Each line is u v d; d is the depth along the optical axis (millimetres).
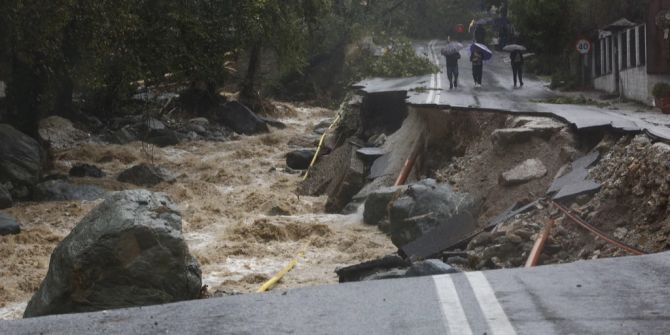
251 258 17375
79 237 11766
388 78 40625
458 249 14766
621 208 12922
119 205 12008
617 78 33938
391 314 7199
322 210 23859
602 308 7027
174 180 28219
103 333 7023
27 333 7141
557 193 14609
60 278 11633
